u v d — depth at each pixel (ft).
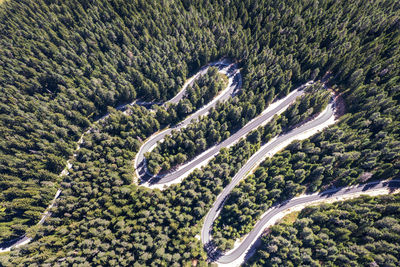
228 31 415.64
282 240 241.55
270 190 282.77
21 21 408.87
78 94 363.76
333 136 297.94
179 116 359.05
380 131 289.74
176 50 397.80
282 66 370.32
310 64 363.76
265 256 242.78
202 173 288.92
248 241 271.90
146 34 393.29
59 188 287.28
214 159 312.09
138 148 328.29
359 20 383.04
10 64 365.81
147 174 313.73
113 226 259.39
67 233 258.98
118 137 313.94
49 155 304.71
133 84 382.01
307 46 377.30
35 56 385.70
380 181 283.38
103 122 339.57
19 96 348.79
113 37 396.98
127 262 237.66
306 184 294.46
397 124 286.46
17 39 395.14
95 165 305.12
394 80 313.94
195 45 400.88
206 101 373.40
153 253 248.32
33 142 317.83
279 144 329.52
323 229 246.06
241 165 301.43
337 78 362.12
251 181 283.18
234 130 346.74
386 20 371.56
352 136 291.38
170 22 420.36
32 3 417.28
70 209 269.64
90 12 406.00
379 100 308.40
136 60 380.58
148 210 267.80
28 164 299.79
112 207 259.80
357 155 277.03
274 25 406.41
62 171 314.96
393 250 215.51
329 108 349.41
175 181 310.45
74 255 239.09
